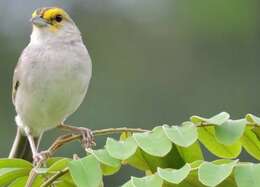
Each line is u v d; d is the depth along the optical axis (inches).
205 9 690.2
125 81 637.3
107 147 200.8
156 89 626.2
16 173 216.5
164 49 668.7
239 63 669.3
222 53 674.8
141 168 221.3
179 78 639.1
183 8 691.4
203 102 609.6
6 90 660.1
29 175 211.9
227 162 191.6
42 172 205.6
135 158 220.8
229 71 651.5
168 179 185.0
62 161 205.0
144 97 616.4
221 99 615.5
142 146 199.6
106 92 614.2
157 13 688.4
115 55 669.3
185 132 202.5
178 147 220.4
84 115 577.3
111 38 678.5
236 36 693.9
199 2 690.8
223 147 219.0
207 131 214.8
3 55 679.7
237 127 207.5
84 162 200.1
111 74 644.1
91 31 682.2
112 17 684.7
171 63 656.4
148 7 689.6
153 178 186.5
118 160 199.6
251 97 622.5
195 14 688.4
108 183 497.7
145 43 673.6
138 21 683.4
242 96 619.8
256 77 646.5
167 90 625.0
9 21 700.7
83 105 584.4
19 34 695.1
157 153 198.1
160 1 692.1
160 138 201.6
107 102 602.2
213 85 632.4
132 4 690.8
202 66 652.7
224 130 207.5
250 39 695.7
